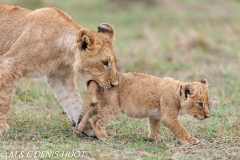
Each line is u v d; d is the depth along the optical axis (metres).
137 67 19.62
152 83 10.87
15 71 11.02
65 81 11.92
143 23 30.11
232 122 12.30
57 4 33.16
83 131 11.30
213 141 10.88
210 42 22.91
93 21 30.14
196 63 20.53
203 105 10.61
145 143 10.80
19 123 11.96
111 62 10.98
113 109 10.90
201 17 31.17
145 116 10.97
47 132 11.27
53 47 11.19
